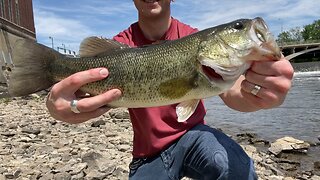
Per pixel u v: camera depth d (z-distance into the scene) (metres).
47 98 0.33
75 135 1.21
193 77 0.34
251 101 0.32
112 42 0.37
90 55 0.36
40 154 0.90
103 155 0.86
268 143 1.28
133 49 0.35
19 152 0.92
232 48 0.33
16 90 0.35
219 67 0.33
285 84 0.30
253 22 0.32
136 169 0.43
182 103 0.35
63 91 0.32
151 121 0.41
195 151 0.39
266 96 0.31
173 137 0.41
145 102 0.35
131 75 0.35
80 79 0.32
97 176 0.68
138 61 0.35
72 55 0.37
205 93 0.35
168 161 0.41
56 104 0.32
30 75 0.36
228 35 0.33
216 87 0.34
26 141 1.08
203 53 0.34
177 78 0.35
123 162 0.82
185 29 0.45
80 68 0.36
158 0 0.42
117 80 0.35
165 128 0.41
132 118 0.43
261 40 0.31
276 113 2.07
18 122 1.50
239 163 0.37
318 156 1.07
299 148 1.09
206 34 0.34
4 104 2.43
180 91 0.35
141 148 0.43
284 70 0.30
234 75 0.33
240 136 1.42
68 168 0.72
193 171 0.40
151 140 0.41
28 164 0.79
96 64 0.36
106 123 1.49
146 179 0.42
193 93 0.35
